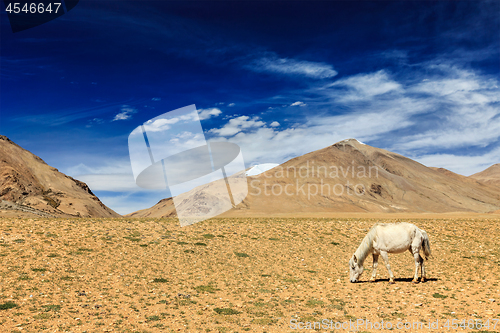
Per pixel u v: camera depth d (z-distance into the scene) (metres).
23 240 20.30
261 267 19.28
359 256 15.79
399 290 13.92
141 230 26.39
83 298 12.83
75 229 24.73
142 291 14.20
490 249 22.31
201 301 13.07
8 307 11.28
